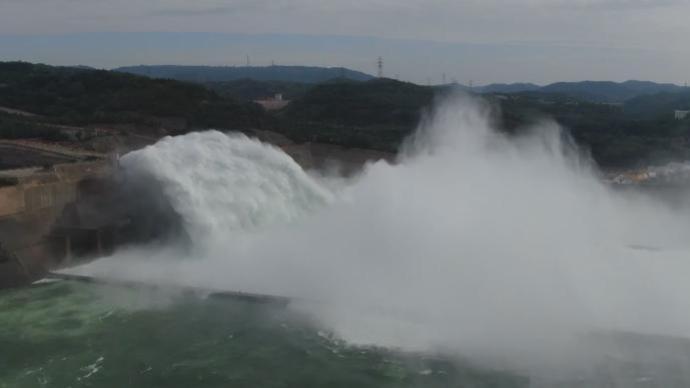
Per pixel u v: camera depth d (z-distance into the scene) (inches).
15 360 1344.7
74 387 1238.3
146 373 1295.5
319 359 1347.2
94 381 1262.3
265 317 1571.1
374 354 1366.9
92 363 1338.6
